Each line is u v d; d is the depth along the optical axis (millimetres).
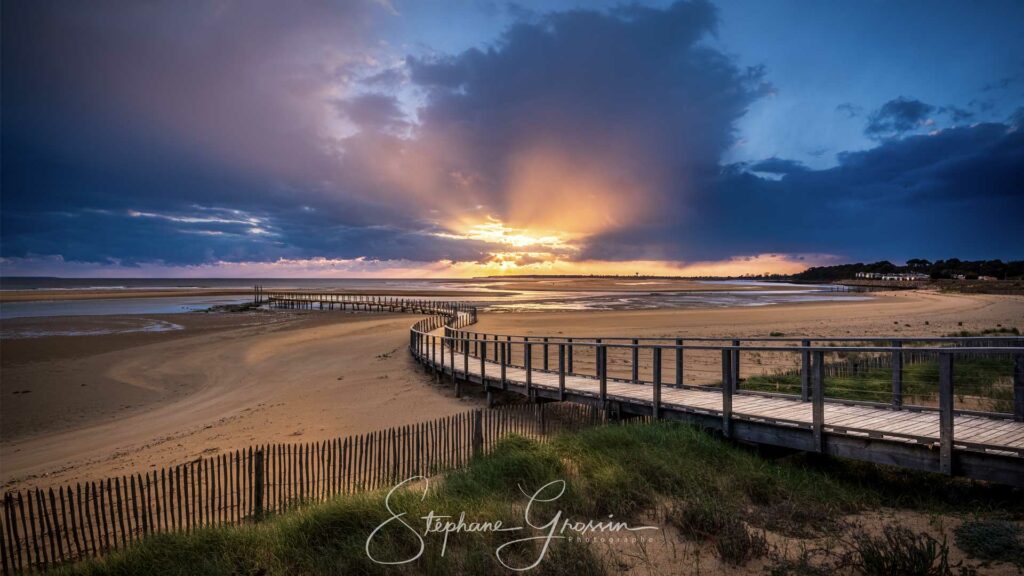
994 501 5426
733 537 4520
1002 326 28969
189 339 32156
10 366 23328
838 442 6645
